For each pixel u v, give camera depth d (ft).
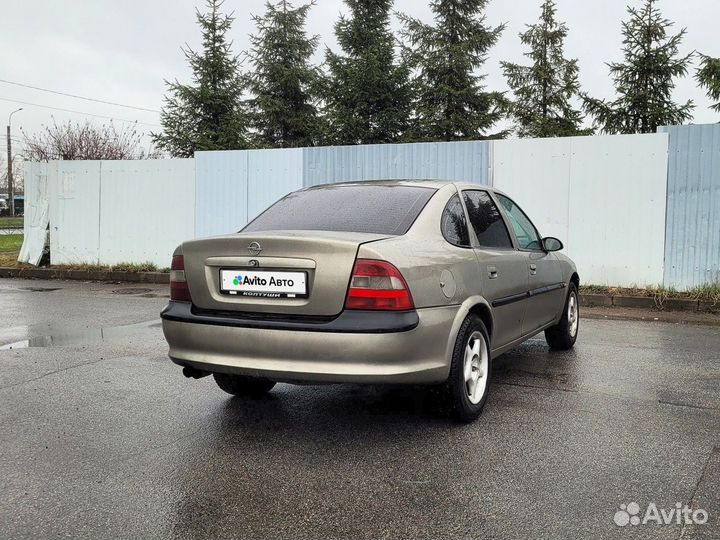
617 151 32.63
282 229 13.20
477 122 77.51
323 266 11.14
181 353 12.35
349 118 76.23
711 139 30.94
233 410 13.87
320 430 12.53
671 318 27.76
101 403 14.33
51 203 45.16
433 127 77.82
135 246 43.57
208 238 12.32
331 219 13.15
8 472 10.38
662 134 31.71
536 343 22.00
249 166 40.78
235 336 11.55
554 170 34.01
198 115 83.10
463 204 14.49
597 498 9.37
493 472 10.37
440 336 11.84
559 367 18.08
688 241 31.58
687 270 31.65
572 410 13.83
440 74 79.10
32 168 45.75
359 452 11.32
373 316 10.91
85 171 44.24
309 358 11.00
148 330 23.71
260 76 95.40
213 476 10.25
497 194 17.08
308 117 93.45
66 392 15.20
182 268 12.71
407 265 11.35
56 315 27.37
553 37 72.18
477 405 13.20
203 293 12.28
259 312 11.69
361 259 11.06
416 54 80.38
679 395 15.05
